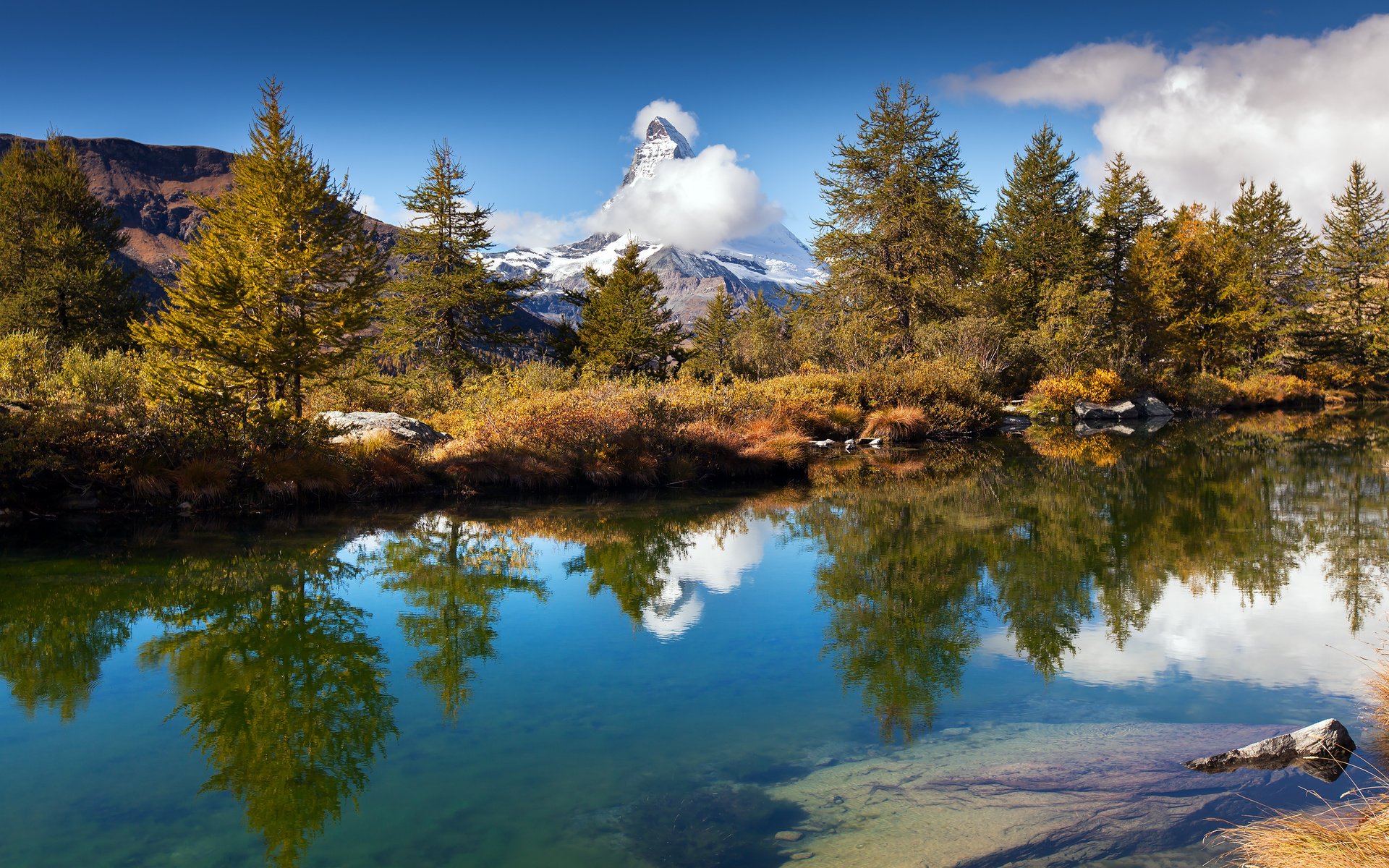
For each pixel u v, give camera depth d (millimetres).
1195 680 5773
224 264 16797
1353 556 9562
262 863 3652
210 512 12891
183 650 6922
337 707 5605
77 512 12352
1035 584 8695
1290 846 3145
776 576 9469
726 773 4496
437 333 35938
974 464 20422
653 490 16406
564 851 3695
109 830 3977
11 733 5199
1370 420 31641
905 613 7801
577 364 44250
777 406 24844
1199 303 45531
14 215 32969
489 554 10766
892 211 34844
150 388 15258
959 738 4859
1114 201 46125
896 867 3412
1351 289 49969
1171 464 19297
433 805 4195
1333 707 5215
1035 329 40219
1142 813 3781
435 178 35375
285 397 17953
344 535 11695
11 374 16188
